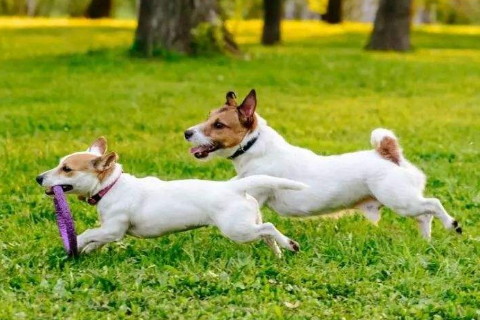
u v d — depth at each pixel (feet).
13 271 25.61
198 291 23.94
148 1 87.76
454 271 25.79
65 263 26.16
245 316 22.34
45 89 68.18
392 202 27.96
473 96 70.23
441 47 121.19
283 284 24.70
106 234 26.61
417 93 71.41
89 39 115.34
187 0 88.12
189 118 55.57
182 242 28.48
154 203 26.45
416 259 26.63
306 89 71.56
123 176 26.91
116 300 23.21
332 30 141.18
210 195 26.17
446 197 35.42
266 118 56.54
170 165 40.50
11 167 39.81
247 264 25.79
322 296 24.06
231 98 29.45
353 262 26.78
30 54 94.07
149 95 65.51
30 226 30.68
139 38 88.69
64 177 26.21
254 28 144.77
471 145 47.37
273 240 27.09
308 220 31.48
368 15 207.51
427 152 45.03
